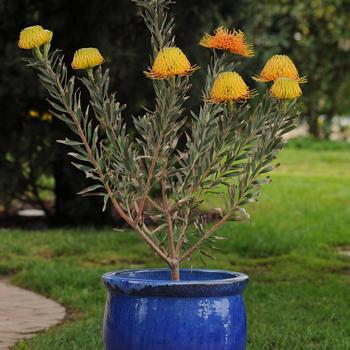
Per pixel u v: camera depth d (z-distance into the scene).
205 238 4.81
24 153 13.25
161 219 4.82
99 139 12.38
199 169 4.68
